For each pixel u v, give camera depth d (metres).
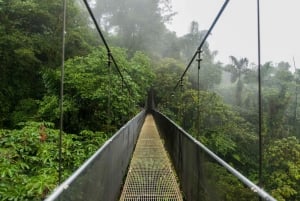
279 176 12.82
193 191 2.87
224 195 1.83
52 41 11.78
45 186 2.78
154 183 4.11
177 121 13.59
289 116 16.97
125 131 4.58
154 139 8.93
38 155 3.74
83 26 13.84
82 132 6.75
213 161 2.12
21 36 11.12
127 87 9.36
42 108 8.99
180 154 4.08
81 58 10.03
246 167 14.77
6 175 2.96
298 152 13.12
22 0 11.95
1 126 10.23
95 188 1.98
